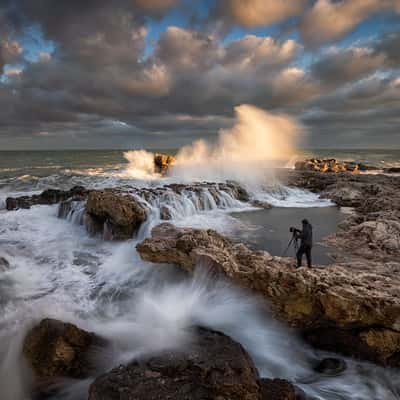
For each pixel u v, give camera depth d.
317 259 10.84
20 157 92.06
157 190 20.08
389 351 6.53
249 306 7.91
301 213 19.59
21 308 7.99
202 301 8.38
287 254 11.55
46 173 42.56
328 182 29.64
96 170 46.34
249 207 21.77
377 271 9.14
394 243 11.92
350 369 6.68
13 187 29.70
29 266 11.15
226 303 8.10
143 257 9.77
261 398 4.87
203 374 5.07
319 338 7.39
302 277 7.48
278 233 14.66
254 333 7.52
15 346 6.25
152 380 4.94
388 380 6.36
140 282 10.02
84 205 17.50
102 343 6.38
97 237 15.07
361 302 6.75
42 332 6.01
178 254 9.32
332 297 6.89
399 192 22.53
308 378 6.50
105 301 8.70
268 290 7.65
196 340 6.38
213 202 21.03
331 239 13.40
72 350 5.82
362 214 18.33
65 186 30.09
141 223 15.28
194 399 4.56
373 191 24.00
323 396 5.92
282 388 5.15
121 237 14.52
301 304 7.32
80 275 10.52
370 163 64.31
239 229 15.46
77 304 8.45
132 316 7.82
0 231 15.45
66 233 15.58
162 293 9.09
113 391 4.70
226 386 4.77
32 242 14.02
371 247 12.02
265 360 6.89
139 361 5.74
